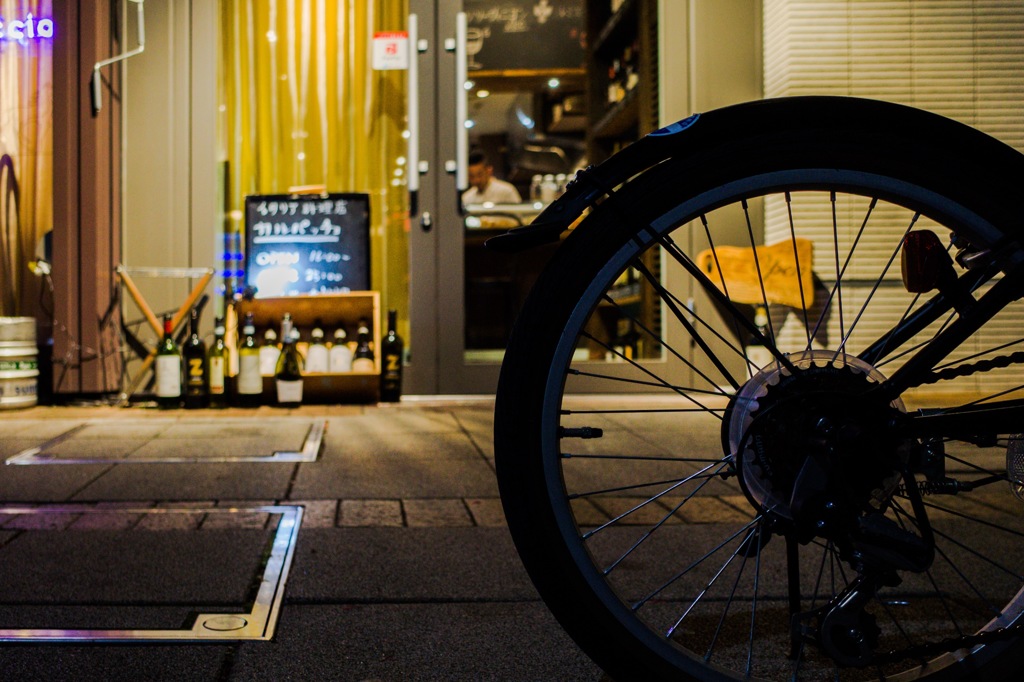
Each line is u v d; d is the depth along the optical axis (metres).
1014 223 0.89
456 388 4.18
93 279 3.91
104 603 1.33
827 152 0.90
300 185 4.27
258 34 4.22
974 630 1.22
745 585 1.42
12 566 1.51
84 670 1.08
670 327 3.90
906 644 1.17
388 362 4.01
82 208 3.90
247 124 4.23
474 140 4.28
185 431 3.05
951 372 0.92
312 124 4.26
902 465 0.90
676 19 4.16
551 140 4.32
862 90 3.90
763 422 0.92
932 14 3.89
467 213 4.21
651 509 1.95
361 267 4.18
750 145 0.90
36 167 3.97
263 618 1.27
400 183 4.27
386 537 1.72
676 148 0.90
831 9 3.88
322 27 4.24
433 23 4.19
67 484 2.17
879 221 3.60
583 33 4.33
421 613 1.31
